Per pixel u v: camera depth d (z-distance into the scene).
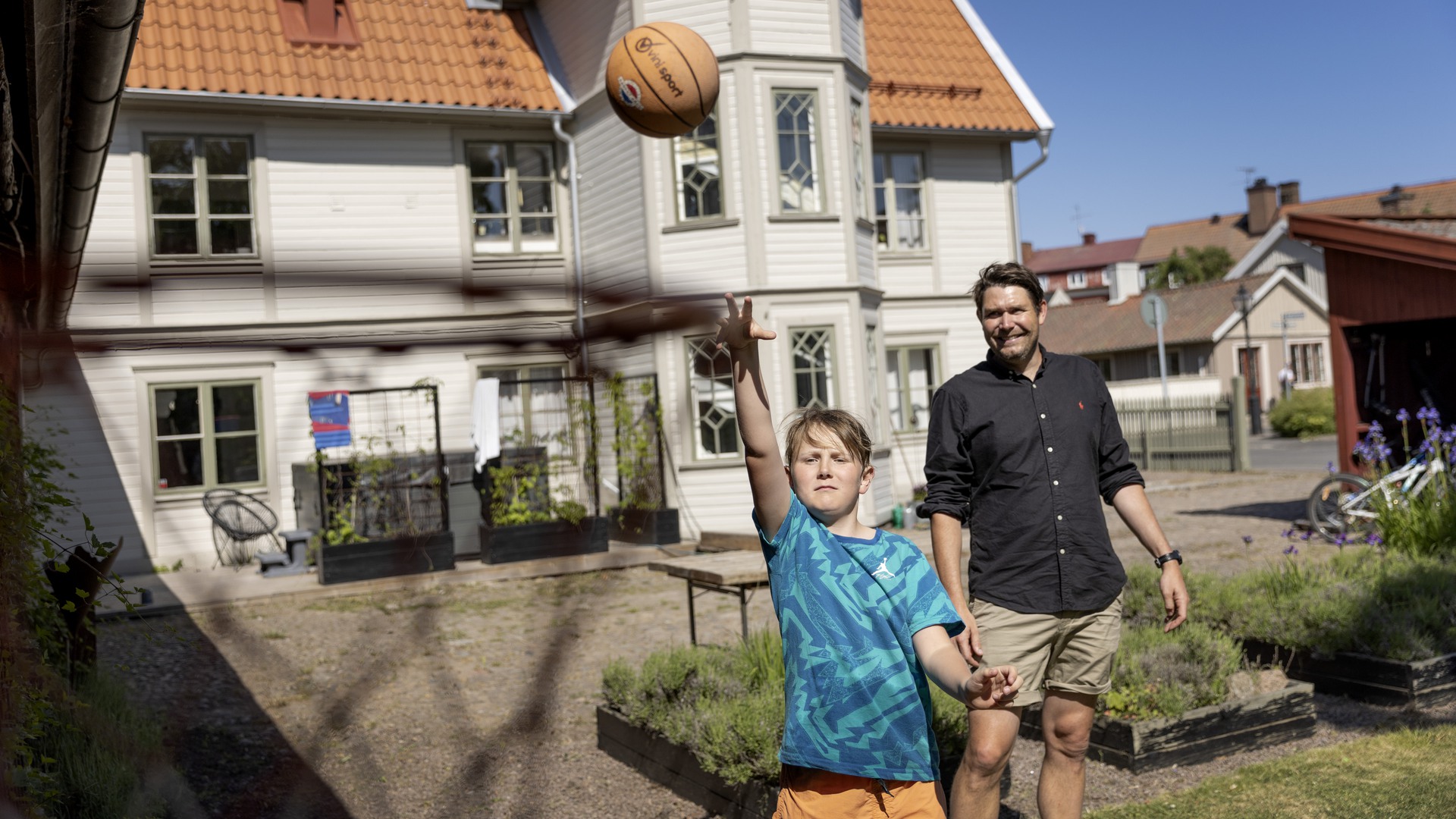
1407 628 5.77
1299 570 6.90
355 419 11.92
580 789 4.79
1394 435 11.50
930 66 17.86
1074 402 3.64
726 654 5.56
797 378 13.98
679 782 4.70
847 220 14.38
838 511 2.67
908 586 2.54
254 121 13.61
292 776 3.58
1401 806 4.09
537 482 11.83
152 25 13.33
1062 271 83.00
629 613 9.09
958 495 3.64
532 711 3.31
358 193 14.20
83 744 3.84
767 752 4.24
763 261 13.84
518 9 16.02
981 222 18.06
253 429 12.24
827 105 14.34
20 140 3.91
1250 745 4.99
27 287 1.57
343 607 9.37
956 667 2.36
